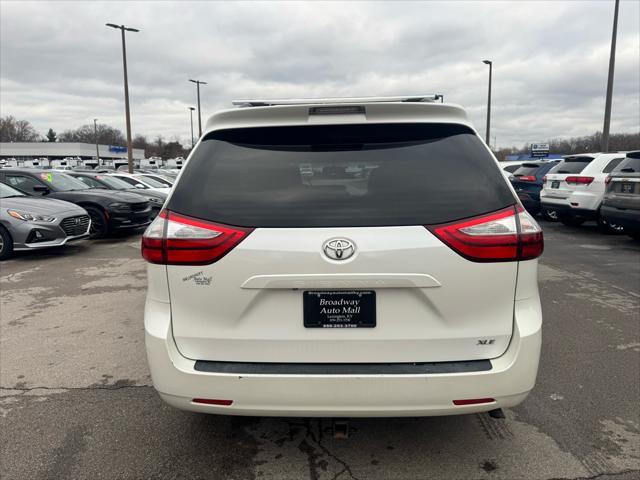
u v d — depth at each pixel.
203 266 2.02
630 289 5.64
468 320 2.02
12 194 8.65
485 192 2.05
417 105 2.14
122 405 2.97
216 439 2.61
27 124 125.44
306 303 2.00
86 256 8.13
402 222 1.98
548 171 11.98
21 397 3.08
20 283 6.17
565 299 5.22
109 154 97.19
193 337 2.07
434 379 1.97
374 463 2.40
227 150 2.18
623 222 8.05
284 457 2.46
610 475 2.28
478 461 2.40
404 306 2.00
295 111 2.16
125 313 4.86
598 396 3.03
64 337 4.16
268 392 2.00
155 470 2.35
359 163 2.09
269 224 2.00
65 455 2.46
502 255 1.99
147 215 10.55
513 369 2.01
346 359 2.04
